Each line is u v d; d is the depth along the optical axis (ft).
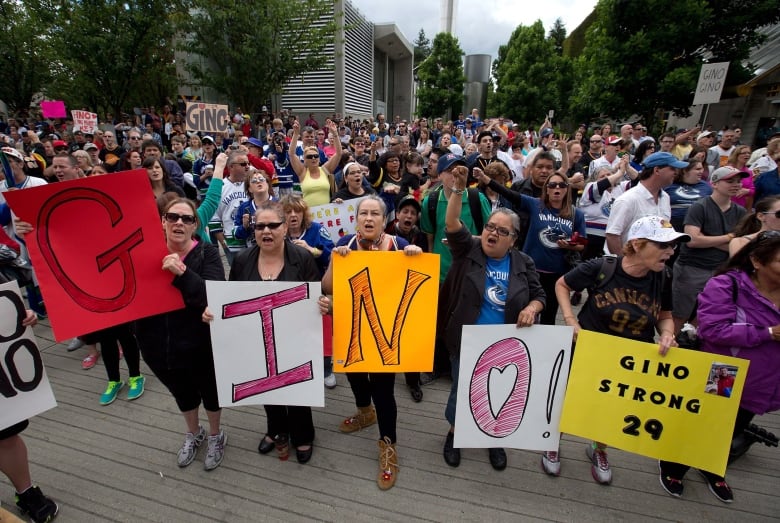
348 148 38.52
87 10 45.37
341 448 8.98
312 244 10.64
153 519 7.26
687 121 55.72
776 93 41.52
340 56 66.90
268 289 7.35
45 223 6.40
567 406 7.53
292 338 7.57
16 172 13.20
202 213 10.23
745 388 7.07
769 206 8.43
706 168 18.45
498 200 13.17
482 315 7.92
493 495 7.85
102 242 6.78
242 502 7.61
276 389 7.71
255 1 49.16
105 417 9.89
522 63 89.04
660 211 10.73
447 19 118.21
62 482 7.98
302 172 16.78
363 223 8.11
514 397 7.68
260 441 9.16
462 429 7.73
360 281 7.60
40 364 6.90
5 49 58.80
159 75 56.39
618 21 46.50
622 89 47.67
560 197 10.71
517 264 7.97
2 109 63.98
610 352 7.21
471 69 96.78
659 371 7.04
